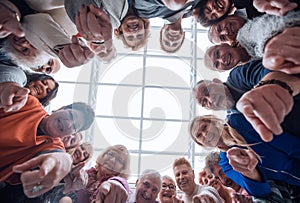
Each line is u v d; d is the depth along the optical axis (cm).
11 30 111
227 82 122
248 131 115
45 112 128
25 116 122
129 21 110
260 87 71
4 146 117
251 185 117
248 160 109
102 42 93
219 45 142
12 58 131
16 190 119
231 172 123
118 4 109
